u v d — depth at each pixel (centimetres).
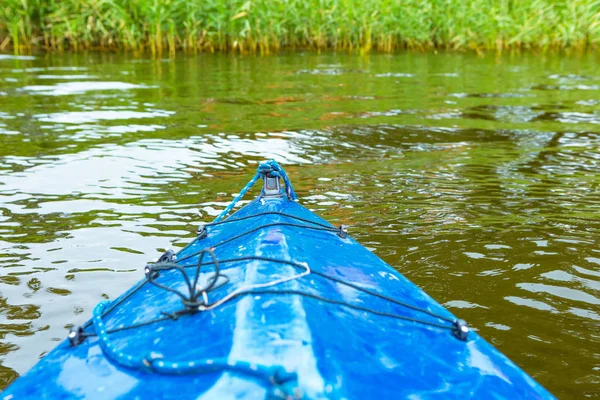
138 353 164
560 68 1380
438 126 743
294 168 555
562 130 727
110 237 394
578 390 245
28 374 173
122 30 1509
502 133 709
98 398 149
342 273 220
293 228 266
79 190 485
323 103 892
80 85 1012
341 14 1638
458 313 302
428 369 164
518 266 354
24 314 300
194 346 156
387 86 1073
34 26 1520
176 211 443
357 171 547
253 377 136
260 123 746
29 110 799
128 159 575
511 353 270
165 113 797
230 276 201
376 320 183
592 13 1736
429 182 516
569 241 390
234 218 307
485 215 437
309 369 137
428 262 359
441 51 1723
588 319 298
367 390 141
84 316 299
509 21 1719
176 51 1563
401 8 1655
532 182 518
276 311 163
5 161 561
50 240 388
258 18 1543
